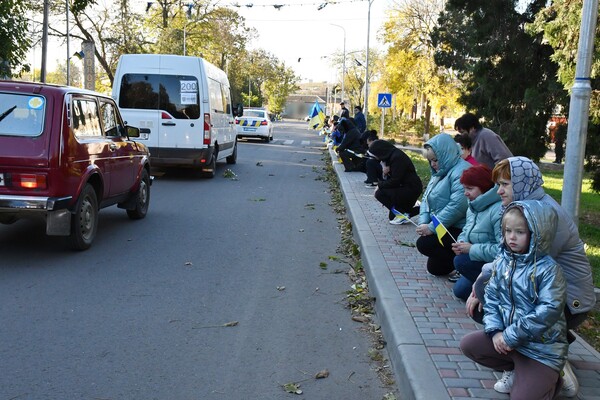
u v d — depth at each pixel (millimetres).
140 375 4387
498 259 3586
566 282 3678
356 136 17172
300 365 4668
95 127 8406
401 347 4500
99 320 5473
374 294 6203
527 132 13727
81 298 6059
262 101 102875
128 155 9406
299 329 5438
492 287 3592
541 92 13250
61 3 37125
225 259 7832
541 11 10547
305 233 9695
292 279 7027
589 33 5367
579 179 5461
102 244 8375
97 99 8641
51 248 8016
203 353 4824
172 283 6691
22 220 9664
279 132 48969
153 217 10555
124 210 11312
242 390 4211
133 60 15227
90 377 4328
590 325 5316
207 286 6633
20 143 7066
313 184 16094
